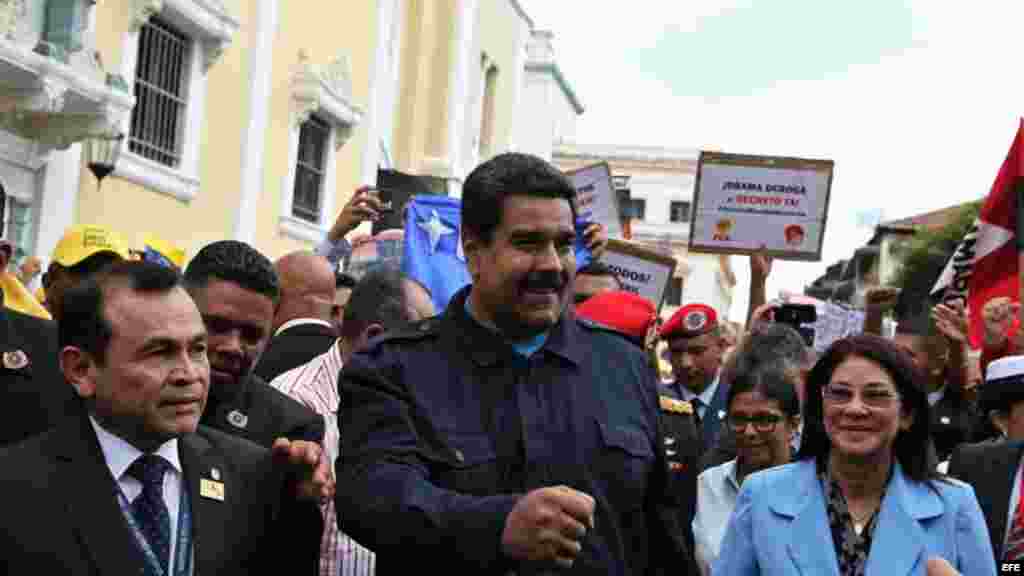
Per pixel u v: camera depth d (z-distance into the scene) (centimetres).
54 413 401
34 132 1216
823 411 429
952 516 416
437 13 2567
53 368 407
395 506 287
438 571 300
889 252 5703
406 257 731
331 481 344
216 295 408
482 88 2844
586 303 640
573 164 5331
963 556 415
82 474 314
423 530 280
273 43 1703
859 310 1120
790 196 912
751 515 435
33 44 1128
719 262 5172
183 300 324
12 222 1215
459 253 736
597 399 328
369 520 293
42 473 311
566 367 330
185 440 334
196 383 321
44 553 303
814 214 909
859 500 424
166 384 316
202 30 1491
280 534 344
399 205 1279
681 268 5069
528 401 321
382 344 327
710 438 663
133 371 314
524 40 3131
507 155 330
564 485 314
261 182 1703
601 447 322
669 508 343
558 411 322
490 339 327
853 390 419
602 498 319
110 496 314
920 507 416
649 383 343
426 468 311
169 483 327
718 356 691
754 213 916
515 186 321
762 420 538
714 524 552
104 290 319
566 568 276
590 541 314
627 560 326
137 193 1423
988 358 730
